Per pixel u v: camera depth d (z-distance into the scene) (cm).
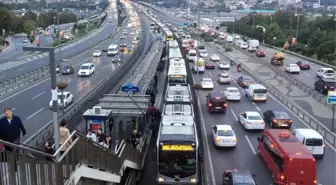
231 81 5653
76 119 3017
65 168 1219
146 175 2391
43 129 2477
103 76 5909
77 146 1307
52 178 1124
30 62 7488
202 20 19075
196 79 5809
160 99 4412
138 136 2722
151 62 5775
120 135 2691
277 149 2156
